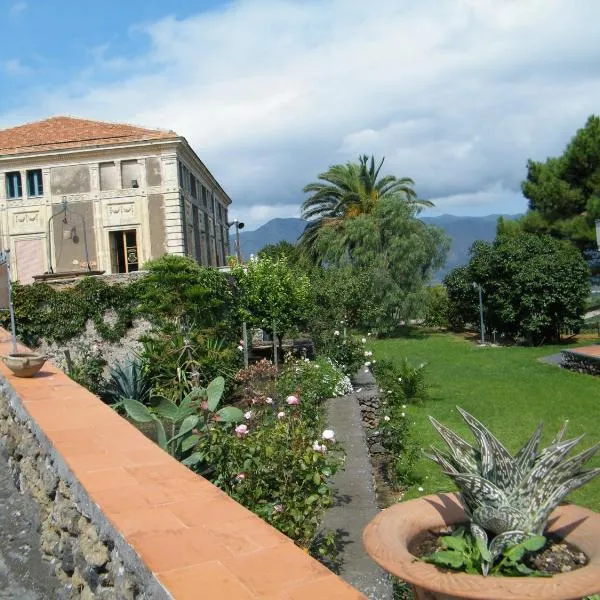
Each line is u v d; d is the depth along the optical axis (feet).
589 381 58.49
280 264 63.87
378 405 38.42
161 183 108.17
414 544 9.39
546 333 100.53
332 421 29.84
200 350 50.06
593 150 107.96
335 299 54.95
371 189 134.21
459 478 8.71
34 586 14.38
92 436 16.28
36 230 109.09
